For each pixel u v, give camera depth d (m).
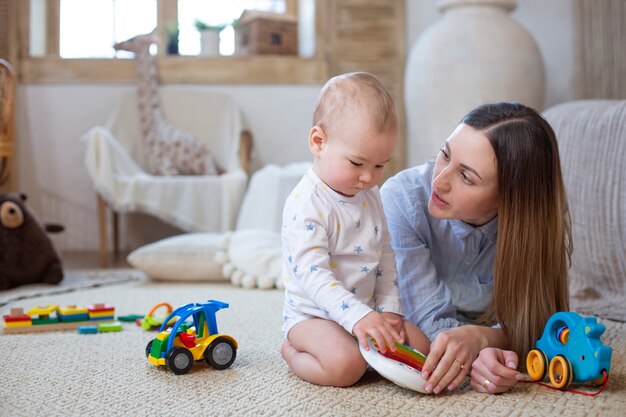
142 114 3.90
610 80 3.76
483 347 1.29
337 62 4.24
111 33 4.32
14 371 1.40
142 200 3.43
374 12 4.26
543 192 1.33
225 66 4.16
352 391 1.24
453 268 1.56
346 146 1.25
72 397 1.22
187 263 2.79
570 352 1.23
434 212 1.37
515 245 1.34
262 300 2.31
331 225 1.30
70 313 1.87
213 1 4.38
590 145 2.14
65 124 4.07
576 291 2.15
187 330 1.48
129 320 1.95
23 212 2.77
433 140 3.68
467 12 3.67
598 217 2.08
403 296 1.48
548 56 4.25
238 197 3.52
